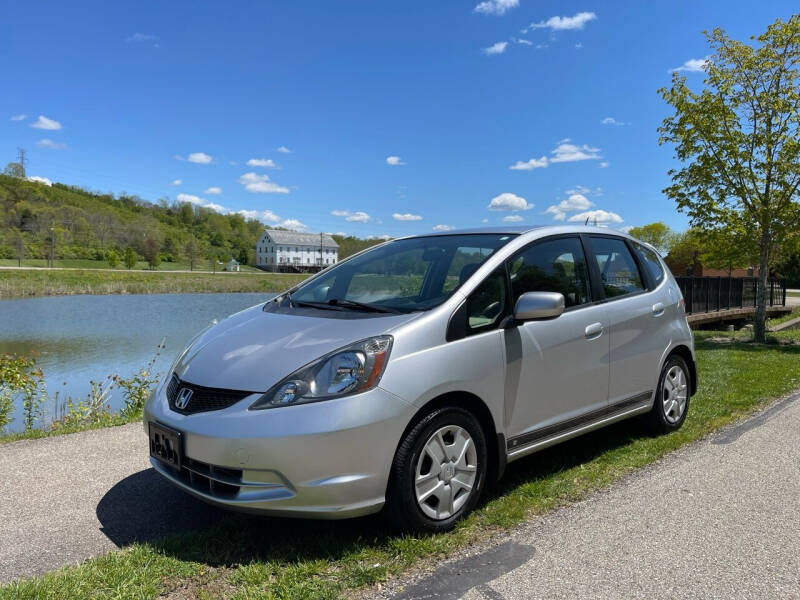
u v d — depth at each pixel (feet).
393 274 12.10
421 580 8.32
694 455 13.74
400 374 9.09
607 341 12.83
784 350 34.96
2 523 10.62
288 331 10.28
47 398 33.60
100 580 8.31
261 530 9.87
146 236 388.57
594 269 13.26
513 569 8.60
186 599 7.91
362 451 8.66
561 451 13.98
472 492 10.16
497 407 10.46
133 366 51.37
